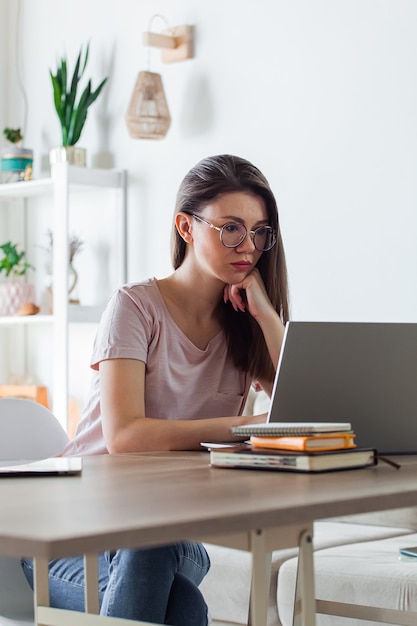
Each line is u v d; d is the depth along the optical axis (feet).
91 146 15.58
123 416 6.44
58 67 15.80
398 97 11.80
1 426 7.39
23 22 16.72
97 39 15.53
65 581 6.04
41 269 16.52
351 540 9.34
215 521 3.70
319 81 12.59
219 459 5.46
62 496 4.33
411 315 11.65
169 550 5.42
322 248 12.54
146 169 14.79
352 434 5.56
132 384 6.56
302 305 12.75
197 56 14.01
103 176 14.83
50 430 7.57
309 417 6.11
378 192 11.97
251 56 13.35
